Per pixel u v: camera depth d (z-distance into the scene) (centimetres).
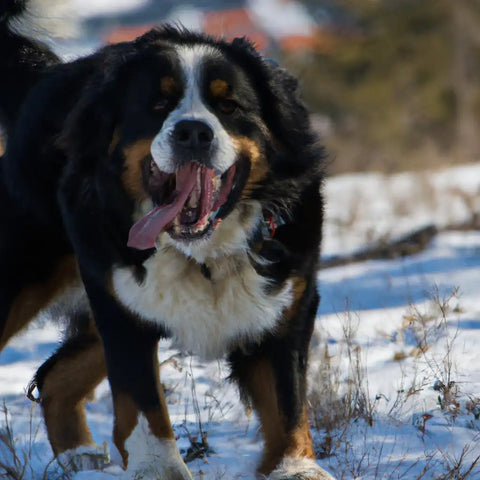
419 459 840
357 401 992
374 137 6084
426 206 2342
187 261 827
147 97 807
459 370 1086
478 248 1855
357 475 818
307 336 871
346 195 2648
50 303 993
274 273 839
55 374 1002
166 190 821
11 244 963
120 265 833
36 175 942
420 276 1639
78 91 933
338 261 1862
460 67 6319
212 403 1084
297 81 898
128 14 12925
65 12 1080
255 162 832
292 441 820
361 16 6612
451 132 6188
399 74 6366
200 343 863
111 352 843
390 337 1255
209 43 845
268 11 11031
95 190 842
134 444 815
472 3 6362
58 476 885
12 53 1045
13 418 1067
